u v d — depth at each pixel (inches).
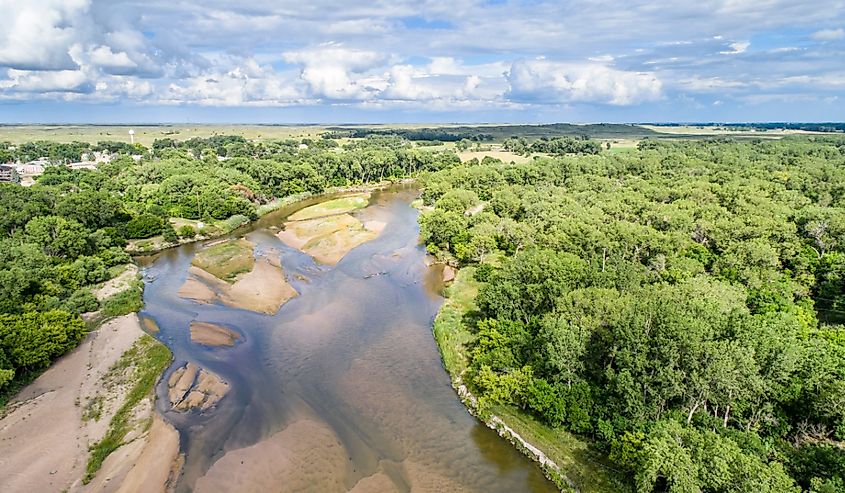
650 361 1813.5
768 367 1781.5
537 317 2418.8
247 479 1798.7
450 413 2171.5
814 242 3759.8
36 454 1882.4
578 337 1988.2
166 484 1768.0
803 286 3073.3
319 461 1891.0
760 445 1573.6
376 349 2728.8
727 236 3649.1
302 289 3590.1
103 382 2381.9
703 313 1984.5
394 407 2219.5
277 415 2174.0
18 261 3134.8
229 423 2113.7
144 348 2694.4
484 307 2805.1
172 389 2345.0
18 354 2310.5
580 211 4397.1
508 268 2854.3
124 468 1828.2
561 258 2792.8
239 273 3912.4
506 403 2113.7
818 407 1701.5
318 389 2363.4
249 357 2652.6
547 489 1734.7
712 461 1382.9
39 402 2204.7
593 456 1804.9
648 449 1477.6
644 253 3560.5
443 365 2566.4
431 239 4505.4
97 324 2984.7
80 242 3865.7
